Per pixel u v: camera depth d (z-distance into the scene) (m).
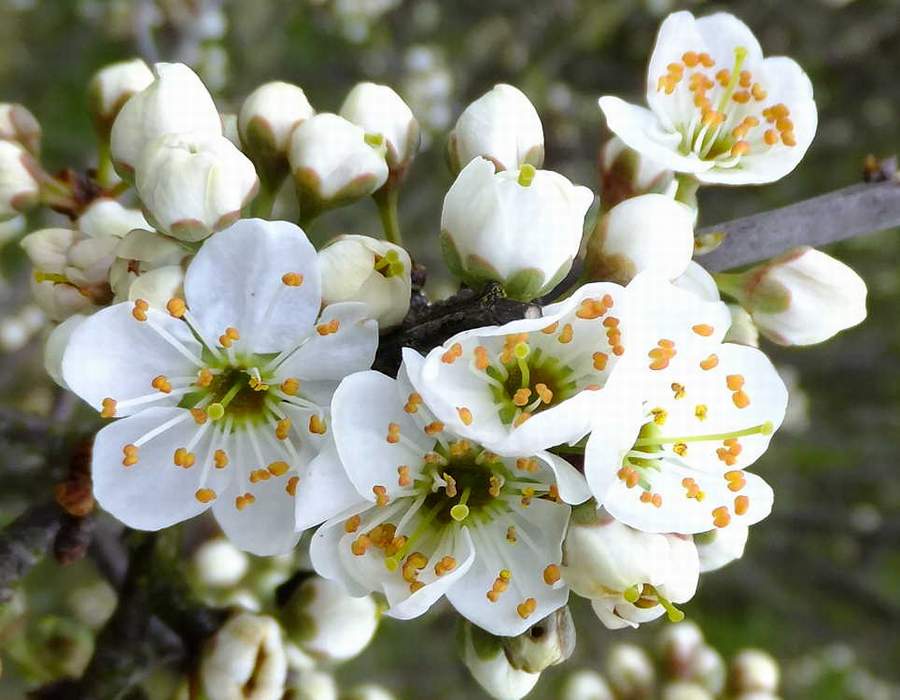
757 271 0.11
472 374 0.10
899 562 0.36
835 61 0.33
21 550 0.11
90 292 0.11
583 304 0.10
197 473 0.10
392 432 0.10
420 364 0.09
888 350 0.34
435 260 0.27
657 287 0.10
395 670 0.29
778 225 0.12
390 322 0.10
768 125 0.11
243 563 0.13
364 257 0.10
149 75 0.12
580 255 0.11
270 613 0.12
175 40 0.23
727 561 0.10
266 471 0.10
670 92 0.11
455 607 0.10
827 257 0.11
